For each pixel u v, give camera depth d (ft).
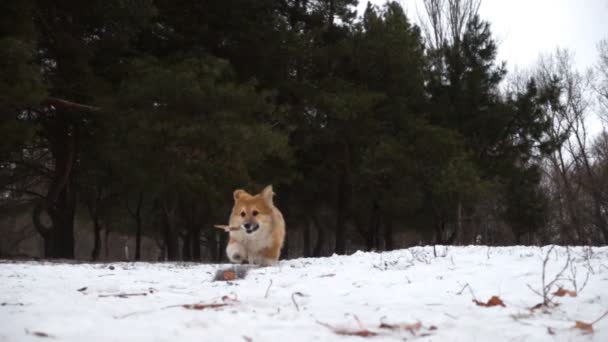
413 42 97.19
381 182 92.58
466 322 13.26
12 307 14.17
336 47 90.53
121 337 11.04
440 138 87.71
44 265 37.99
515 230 108.06
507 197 103.04
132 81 61.05
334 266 29.68
